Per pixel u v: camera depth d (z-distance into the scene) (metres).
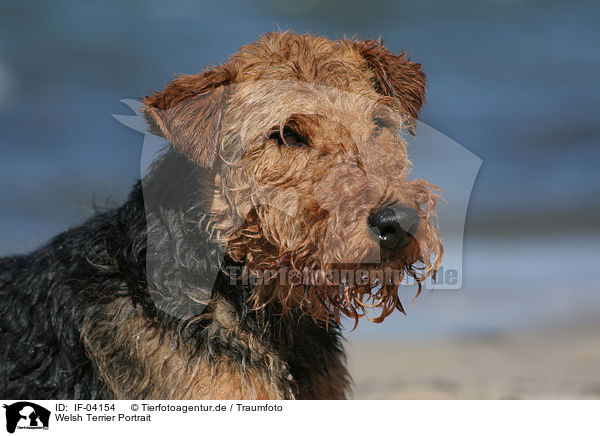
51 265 5.25
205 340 4.64
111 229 5.14
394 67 5.43
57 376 4.84
